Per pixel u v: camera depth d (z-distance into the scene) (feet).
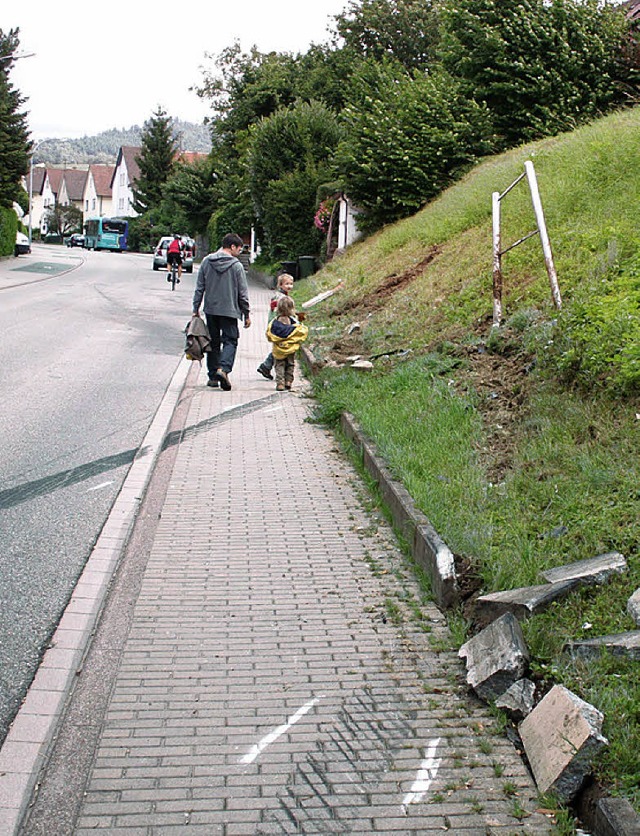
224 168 172.35
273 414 31.01
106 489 22.33
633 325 20.94
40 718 11.84
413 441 22.30
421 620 14.82
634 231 30.40
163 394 35.29
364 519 19.98
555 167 45.52
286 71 158.81
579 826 9.68
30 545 18.29
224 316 35.58
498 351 27.55
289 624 14.71
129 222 291.79
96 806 9.99
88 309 71.05
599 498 16.16
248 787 10.37
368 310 45.03
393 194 73.77
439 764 10.82
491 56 72.02
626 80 71.46
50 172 469.16
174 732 11.49
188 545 18.34
